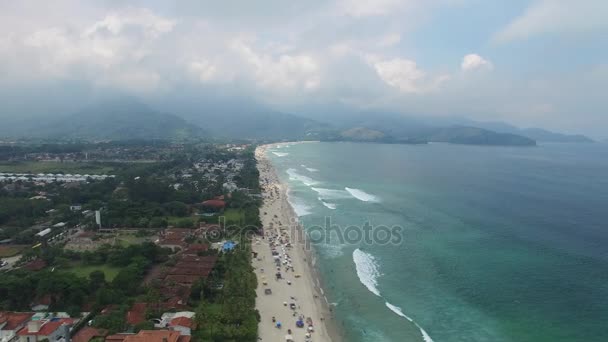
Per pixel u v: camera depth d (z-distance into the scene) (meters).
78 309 87.69
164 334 72.19
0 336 77.69
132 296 96.25
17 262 118.81
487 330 86.12
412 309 96.12
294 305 96.81
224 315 83.12
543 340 82.06
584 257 127.94
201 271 107.81
